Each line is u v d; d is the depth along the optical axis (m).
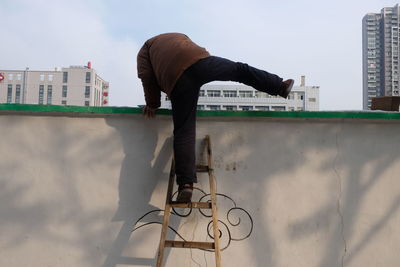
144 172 3.10
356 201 3.14
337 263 3.12
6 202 3.03
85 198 3.06
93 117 3.09
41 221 3.03
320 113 3.07
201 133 3.12
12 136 3.04
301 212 3.12
